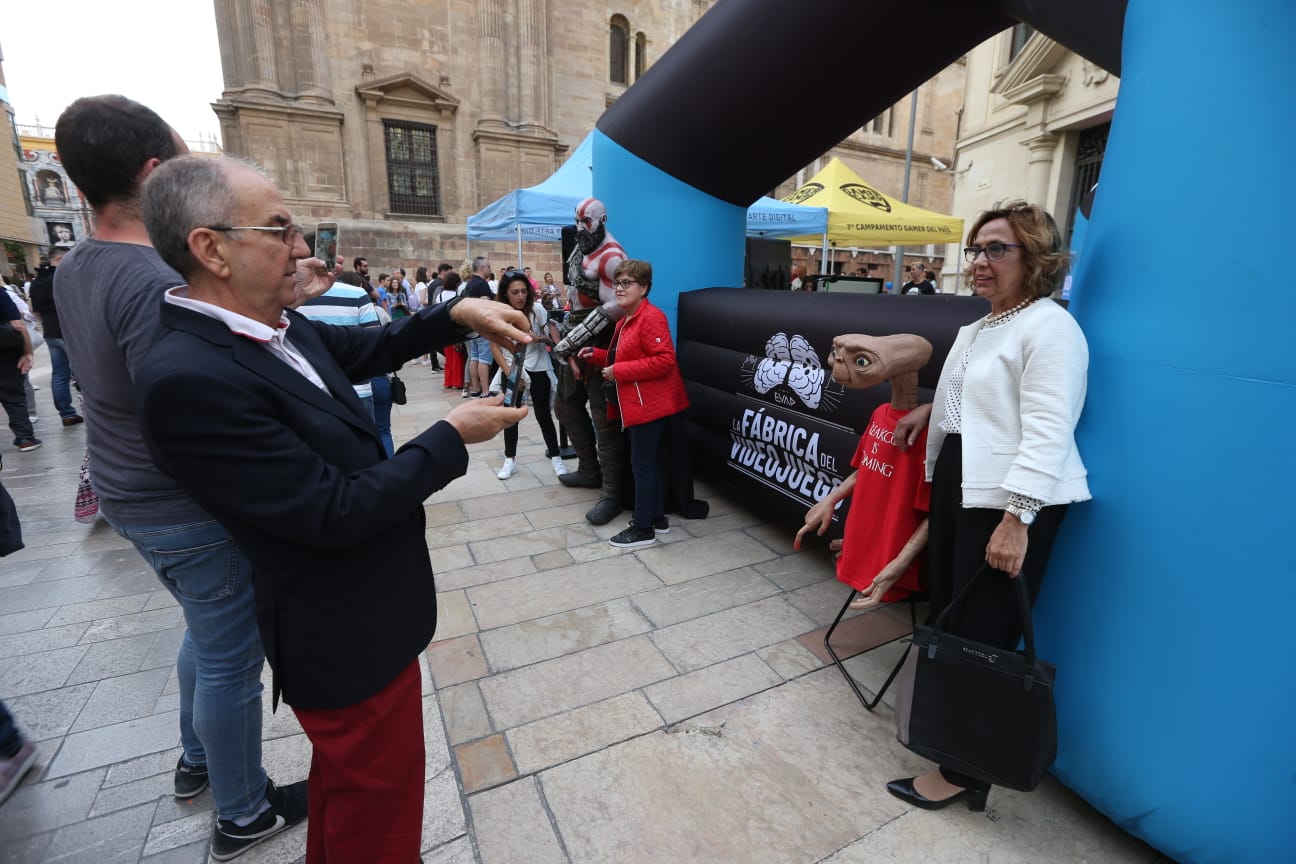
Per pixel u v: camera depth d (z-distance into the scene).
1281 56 1.29
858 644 2.60
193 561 1.46
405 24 17.28
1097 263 1.67
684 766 1.96
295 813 1.75
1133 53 1.62
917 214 8.71
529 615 2.81
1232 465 1.39
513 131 18.61
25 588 3.08
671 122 3.75
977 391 1.63
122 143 1.37
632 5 20.66
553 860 1.65
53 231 45.69
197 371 0.96
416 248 17.97
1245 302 1.35
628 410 3.34
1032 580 1.65
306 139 16.48
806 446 3.19
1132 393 1.53
